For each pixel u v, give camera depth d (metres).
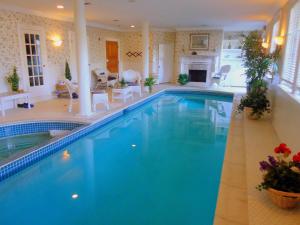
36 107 6.71
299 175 2.29
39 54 7.65
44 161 4.20
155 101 9.18
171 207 2.93
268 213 2.28
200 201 3.05
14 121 5.26
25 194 3.23
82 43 5.48
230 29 11.41
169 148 4.80
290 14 4.82
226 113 7.44
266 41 9.40
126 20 9.10
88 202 3.05
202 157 4.36
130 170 3.90
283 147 2.47
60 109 6.51
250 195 2.58
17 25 6.83
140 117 7.01
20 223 2.67
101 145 4.95
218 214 2.48
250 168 3.17
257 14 7.60
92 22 9.67
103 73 10.56
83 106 5.86
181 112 7.58
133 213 2.82
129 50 12.23
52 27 8.04
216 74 11.38
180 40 11.85
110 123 6.22
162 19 8.84
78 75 5.70
